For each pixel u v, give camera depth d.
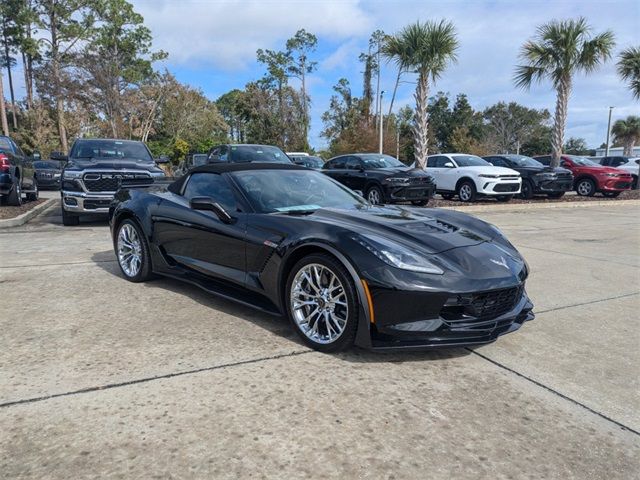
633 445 2.27
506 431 2.35
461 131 47.59
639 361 3.22
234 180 4.14
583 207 14.65
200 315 3.92
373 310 2.96
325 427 2.33
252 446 2.16
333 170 13.42
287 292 3.41
